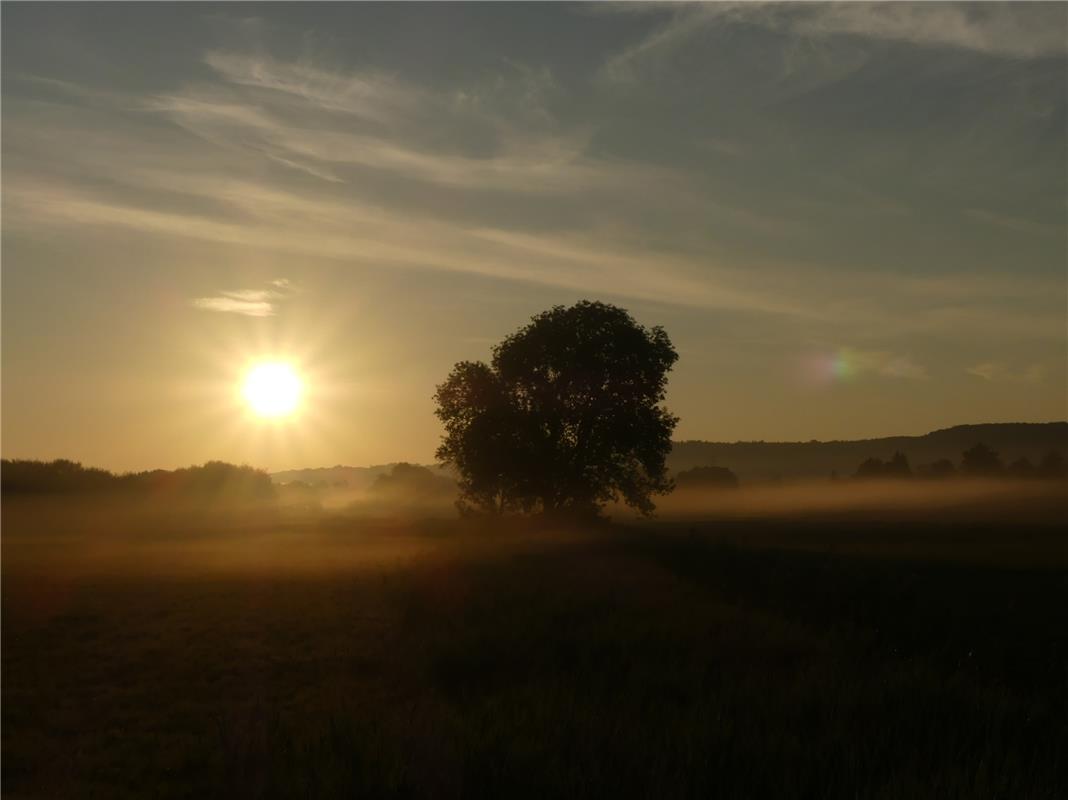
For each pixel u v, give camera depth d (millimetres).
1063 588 30344
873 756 11367
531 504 72188
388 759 10859
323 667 19781
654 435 70125
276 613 27938
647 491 72625
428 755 10672
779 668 17344
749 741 11570
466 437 69625
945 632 21938
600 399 69625
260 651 21750
